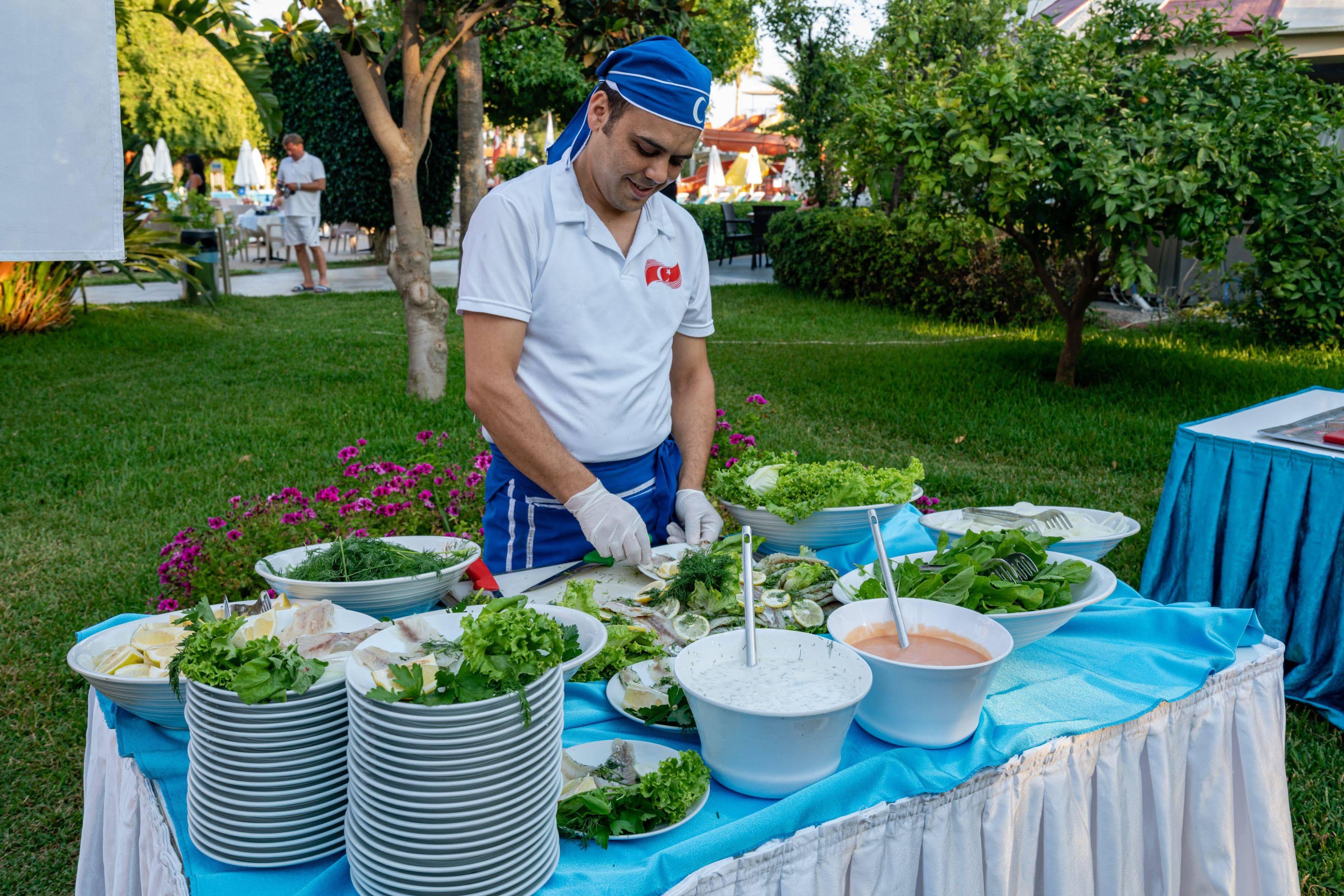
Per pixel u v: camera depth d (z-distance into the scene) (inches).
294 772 43.3
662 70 64.6
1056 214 268.7
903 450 240.4
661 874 43.8
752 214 720.3
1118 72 266.7
